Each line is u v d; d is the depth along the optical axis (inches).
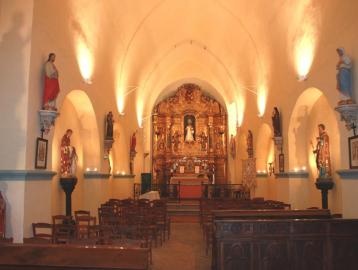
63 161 419.2
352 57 309.0
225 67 786.2
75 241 214.8
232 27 622.8
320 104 438.0
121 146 660.7
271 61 546.0
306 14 405.1
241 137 784.9
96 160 498.3
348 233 261.4
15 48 298.7
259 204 459.2
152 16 603.8
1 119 292.7
